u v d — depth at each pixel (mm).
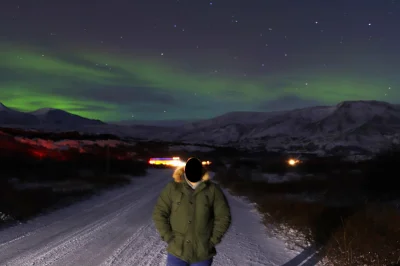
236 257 8820
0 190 16266
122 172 39844
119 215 15164
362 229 9195
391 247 8148
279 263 8398
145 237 10891
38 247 9273
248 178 36438
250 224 13844
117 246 9625
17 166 27562
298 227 11898
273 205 16469
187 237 4492
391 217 10391
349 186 21062
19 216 13266
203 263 4555
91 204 18453
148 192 25500
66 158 39594
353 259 7898
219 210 4613
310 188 24766
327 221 11180
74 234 11086
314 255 8969
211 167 62656
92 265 7754
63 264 7770
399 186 19219
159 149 90812
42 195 17656
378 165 21047
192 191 4555
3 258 8141
